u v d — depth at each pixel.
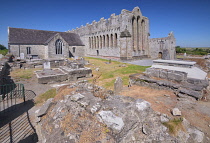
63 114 5.59
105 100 6.07
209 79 12.52
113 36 42.50
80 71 19.28
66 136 4.54
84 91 7.81
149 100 8.62
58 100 7.06
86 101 5.82
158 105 7.79
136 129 4.48
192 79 10.76
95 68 26.50
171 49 41.09
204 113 6.86
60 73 18.92
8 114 8.94
